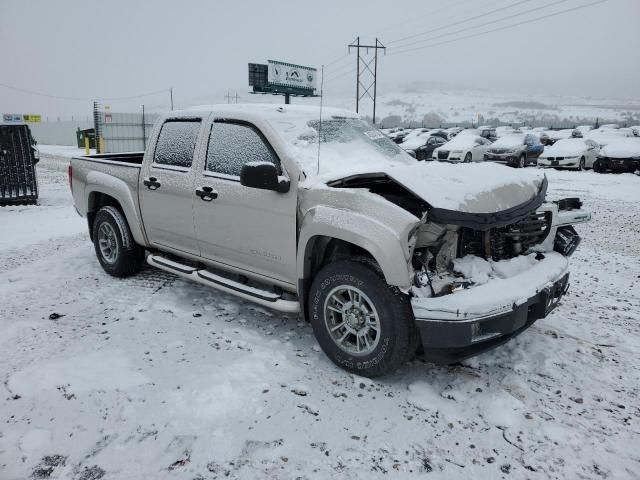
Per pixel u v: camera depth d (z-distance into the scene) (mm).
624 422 2965
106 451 2641
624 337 4074
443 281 3180
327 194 3400
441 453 2680
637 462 2629
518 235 3590
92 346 3812
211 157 4246
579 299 4965
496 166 3936
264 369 3482
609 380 3418
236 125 4121
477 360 3668
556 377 3449
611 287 5340
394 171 3430
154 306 4625
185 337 3973
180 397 3127
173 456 2609
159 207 4695
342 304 3430
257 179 3430
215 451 2648
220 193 4059
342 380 3361
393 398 3166
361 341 3389
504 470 2562
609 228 8500
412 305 3051
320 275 3469
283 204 3648
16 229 8484
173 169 4551
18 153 10914
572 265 6188
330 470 2533
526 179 3691
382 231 3061
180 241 4617
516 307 3104
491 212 3143
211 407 3023
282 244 3719
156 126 4863
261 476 2482
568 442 2775
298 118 4168
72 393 3162
